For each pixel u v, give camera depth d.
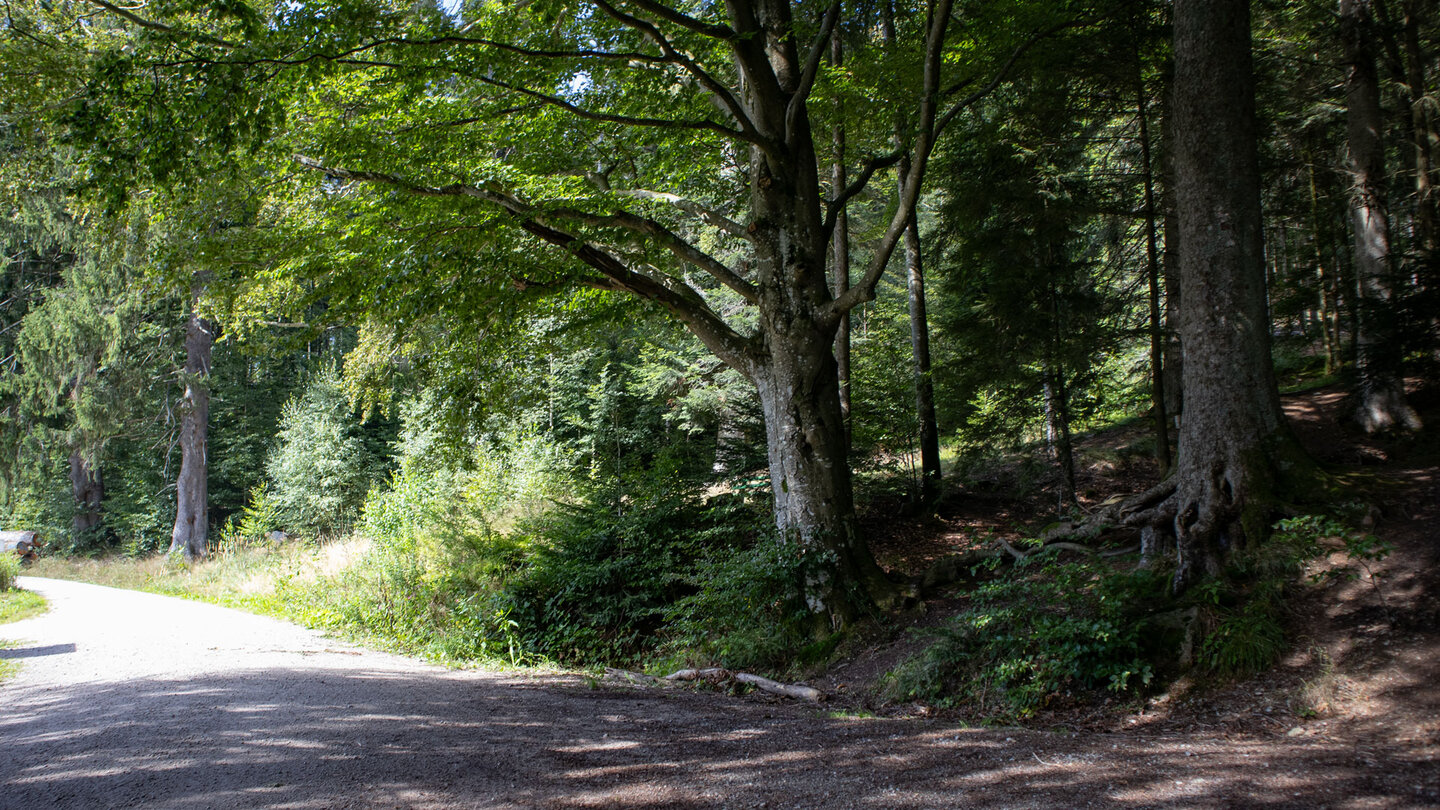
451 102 10.94
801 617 10.31
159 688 7.07
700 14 13.05
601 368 22.66
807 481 10.66
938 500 15.04
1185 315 8.17
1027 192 12.37
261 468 33.31
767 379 11.18
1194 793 4.16
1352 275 13.47
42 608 14.89
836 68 12.21
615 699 7.64
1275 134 12.89
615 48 10.79
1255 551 7.30
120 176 7.85
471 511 14.95
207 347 28.81
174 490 33.19
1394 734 4.89
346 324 11.40
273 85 8.40
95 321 25.14
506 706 6.81
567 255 11.56
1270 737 5.31
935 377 14.15
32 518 34.41
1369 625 6.12
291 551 20.34
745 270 20.45
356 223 10.80
